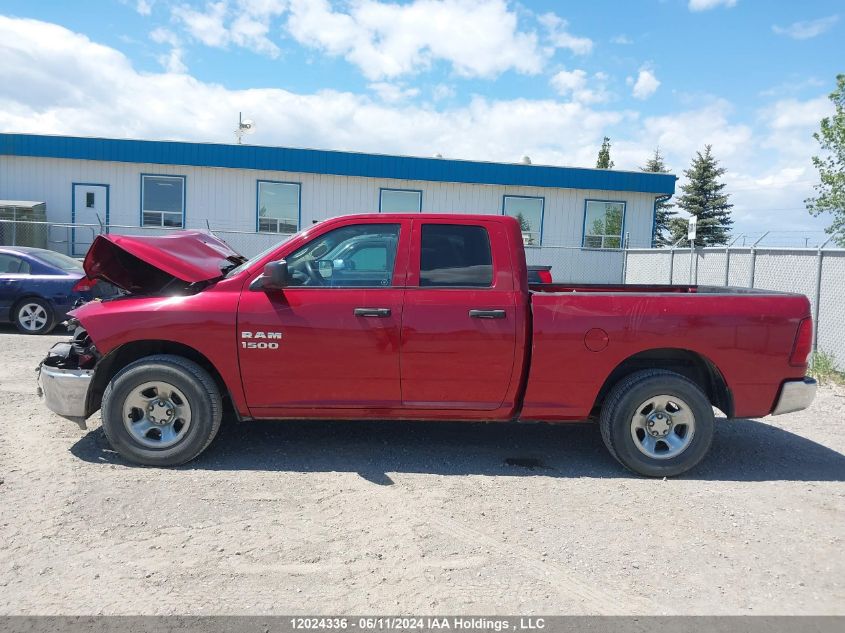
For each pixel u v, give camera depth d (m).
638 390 4.47
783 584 3.13
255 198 18.36
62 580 2.97
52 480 4.14
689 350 4.54
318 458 4.73
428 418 4.59
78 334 4.78
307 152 18.11
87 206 17.78
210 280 4.64
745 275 12.60
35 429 5.16
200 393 4.36
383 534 3.53
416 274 4.49
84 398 4.45
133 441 4.40
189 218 18.20
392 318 4.39
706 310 4.49
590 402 4.55
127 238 4.70
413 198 19.05
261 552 3.29
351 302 4.40
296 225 18.66
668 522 3.81
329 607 2.81
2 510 3.67
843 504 4.16
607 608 2.88
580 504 4.04
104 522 3.57
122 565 3.12
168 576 3.03
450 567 3.19
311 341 4.37
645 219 20.28
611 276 20.20
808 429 6.00
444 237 4.55
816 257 10.19
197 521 3.62
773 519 3.90
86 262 4.70
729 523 3.82
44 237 17.28
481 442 5.27
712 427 4.52
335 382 4.45
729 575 3.20
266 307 4.38
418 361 4.42
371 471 4.51
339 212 18.78
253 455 4.75
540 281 7.94
